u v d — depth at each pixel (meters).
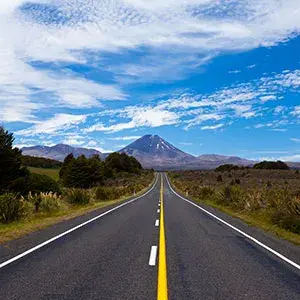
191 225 17.28
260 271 8.26
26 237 13.02
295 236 14.32
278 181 73.81
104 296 6.25
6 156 55.59
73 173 102.88
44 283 7.01
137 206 31.09
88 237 13.06
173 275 7.77
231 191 35.16
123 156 186.62
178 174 160.00
